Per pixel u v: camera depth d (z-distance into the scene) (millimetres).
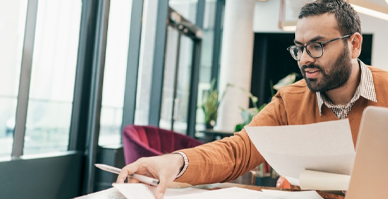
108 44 4230
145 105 5105
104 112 4320
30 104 3393
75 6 3801
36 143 3500
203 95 7398
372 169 722
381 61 7227
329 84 1183
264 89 8492
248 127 955
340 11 1150
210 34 7656
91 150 3912
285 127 896
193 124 6641
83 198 898
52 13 3504
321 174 907
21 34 3156
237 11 7023
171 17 5344
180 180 1075
